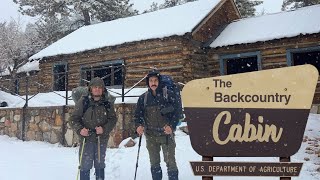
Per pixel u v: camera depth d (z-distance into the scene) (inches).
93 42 665.6
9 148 374.6
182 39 555.5
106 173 245.8
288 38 515.5
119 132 353.1
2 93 642.2
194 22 565.0
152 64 583.5
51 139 412.2
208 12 601.0
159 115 196.1
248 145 140.3
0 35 1110.4
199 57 587.2
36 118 434.6
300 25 520.4
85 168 196.7
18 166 275.0
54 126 409.7
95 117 197.9
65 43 742.5
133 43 592.1
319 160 259.4
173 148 197.9
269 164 137.7
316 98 493.7
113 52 629.9
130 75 606.2
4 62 1083.3
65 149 365.1
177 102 196.9
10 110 471.2
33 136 436.5
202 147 142.3
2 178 237.5
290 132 138.6
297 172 136.3
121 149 312.0
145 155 280.8
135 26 678.5
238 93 142.3
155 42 581.9
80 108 197.5
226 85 143.1
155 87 194.4
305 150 289.9
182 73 552.4
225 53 583.8
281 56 529.0
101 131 193.9
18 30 1207.6
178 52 558.9
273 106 140.3
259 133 139.9
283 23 555.8
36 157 315.9
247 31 581.9
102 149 201.3
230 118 141.7
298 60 625.0
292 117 138.8
